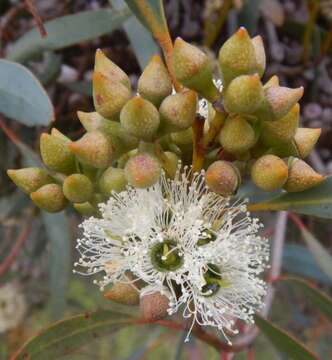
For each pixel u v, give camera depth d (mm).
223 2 187
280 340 137
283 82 204
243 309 108
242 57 94
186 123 98
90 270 110
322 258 161
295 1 208
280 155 105
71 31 160
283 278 156
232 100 94
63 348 134
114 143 102
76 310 275
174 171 106
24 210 229
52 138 108
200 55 97
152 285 103
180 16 200
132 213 107
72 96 208
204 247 104
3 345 246
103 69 104
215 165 100
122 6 157
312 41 201
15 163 223
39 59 199
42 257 255
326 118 204
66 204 112
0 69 127
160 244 106
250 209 122
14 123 216
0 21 208
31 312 259
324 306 149
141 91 100
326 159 212
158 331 188
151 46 163
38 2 204
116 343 306
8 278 242
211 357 159
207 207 106
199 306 105
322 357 250
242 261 108
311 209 120
